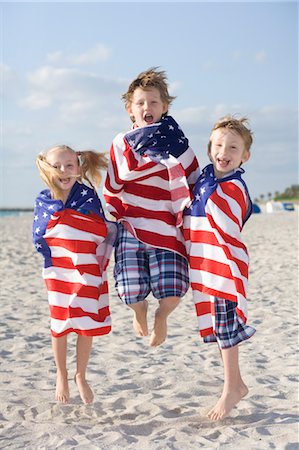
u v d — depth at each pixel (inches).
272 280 402.0
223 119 153.8
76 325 149.4
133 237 153.9
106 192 158.6
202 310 148.6
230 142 149.4
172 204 153.3
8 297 356.2
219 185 149.9
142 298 153.1
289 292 354.0
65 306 151.0
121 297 152.5
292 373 194.2
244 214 152.1
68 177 152.4
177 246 152.8
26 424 150.3
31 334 261.6
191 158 156.6
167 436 140.1
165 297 150.5
